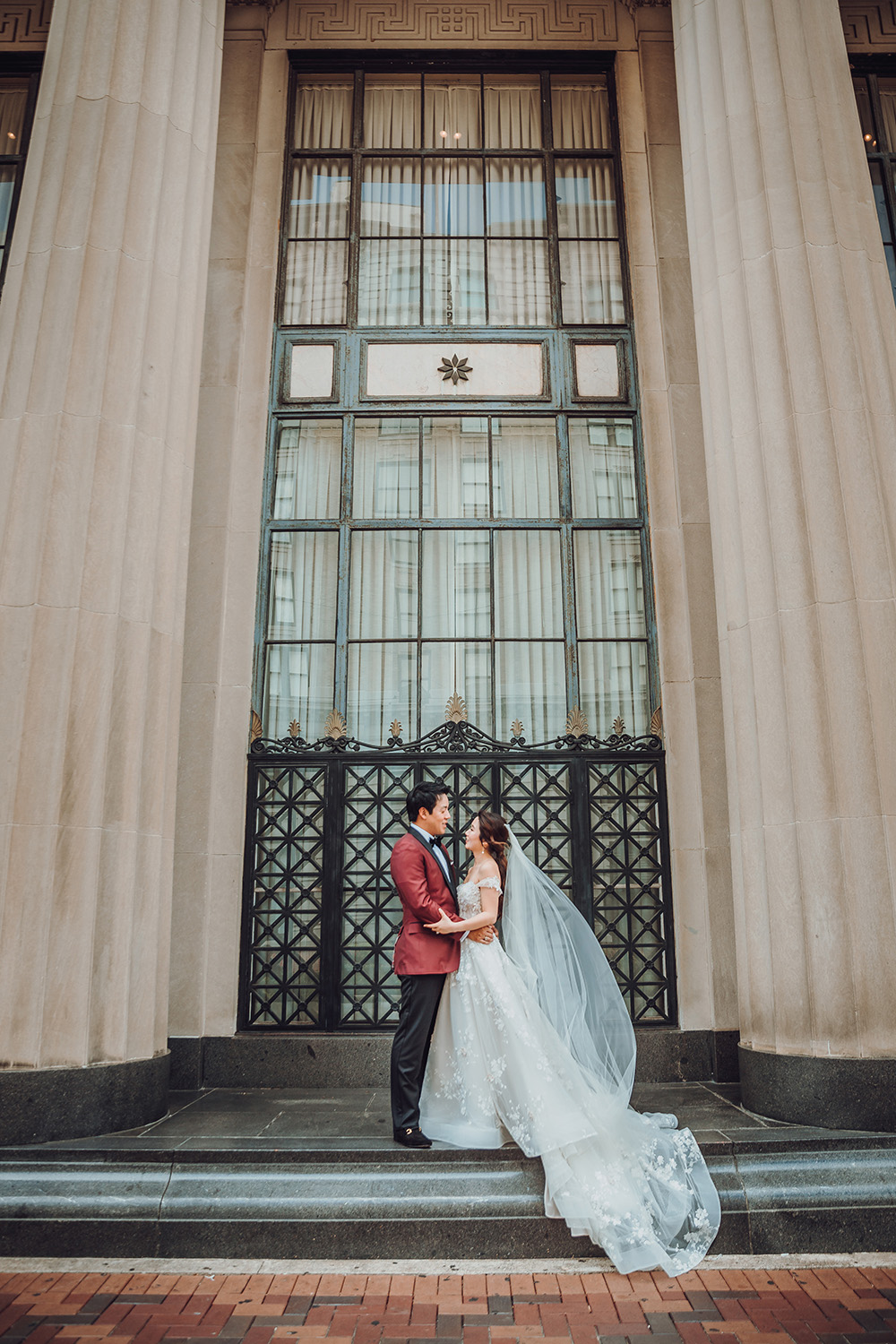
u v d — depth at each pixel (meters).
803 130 5.61
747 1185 3.99
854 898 4.53
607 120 7.71
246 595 6.54
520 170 7.63
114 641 4.86
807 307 5.28
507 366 7.14
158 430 5.31
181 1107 5.07
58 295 5.25
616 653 6.64
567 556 6.77
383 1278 3.62
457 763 6.30
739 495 5.32
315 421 7.05
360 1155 4.06
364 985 5.98
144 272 5.39
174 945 5.90
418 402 7.02
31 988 4.40
